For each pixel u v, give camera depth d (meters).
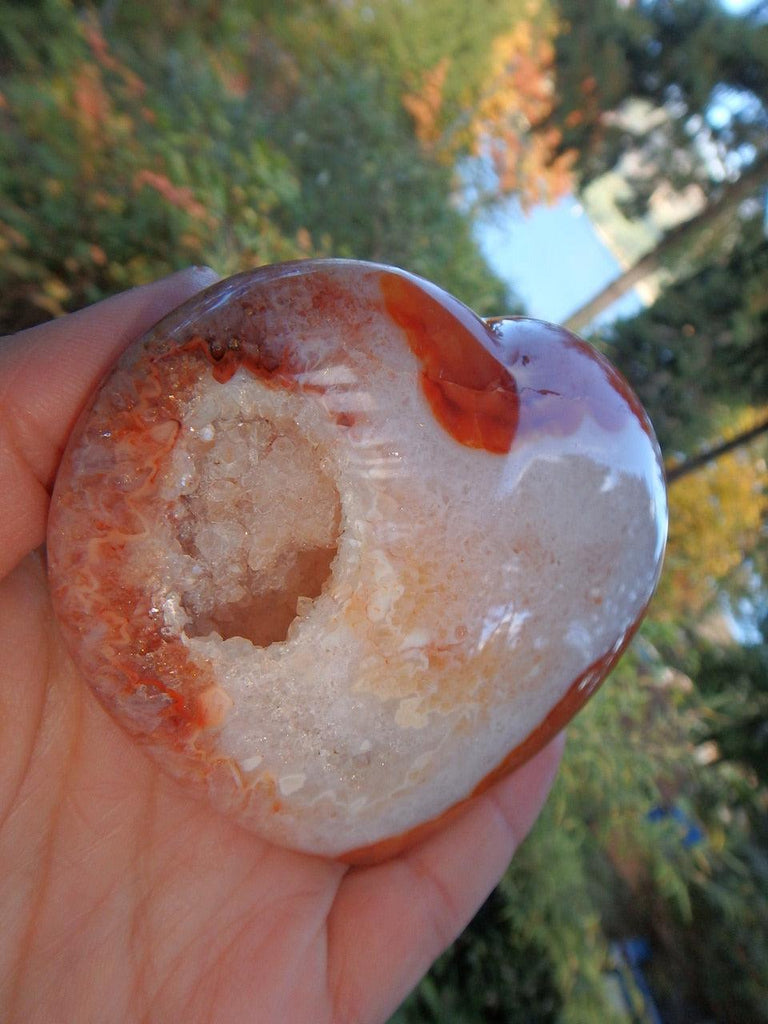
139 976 0.11
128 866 0.11
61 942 0.10
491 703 0.10
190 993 0.10
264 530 0.09
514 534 0.10
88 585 0.09
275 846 0.11
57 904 0.11
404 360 0.09
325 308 0.09
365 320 0.09
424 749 0.10
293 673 0.09
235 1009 0.10
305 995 0.10
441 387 0.09
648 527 0.10
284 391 0.09
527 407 0.10
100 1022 0.10
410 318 0.09
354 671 0.09
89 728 0.11
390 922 0.11
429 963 0.11
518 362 0.10
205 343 0.09
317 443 0.09
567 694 0.10
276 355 0.09
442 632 0.09
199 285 0.11
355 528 0.09
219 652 0.09
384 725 0.10
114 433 0.09
